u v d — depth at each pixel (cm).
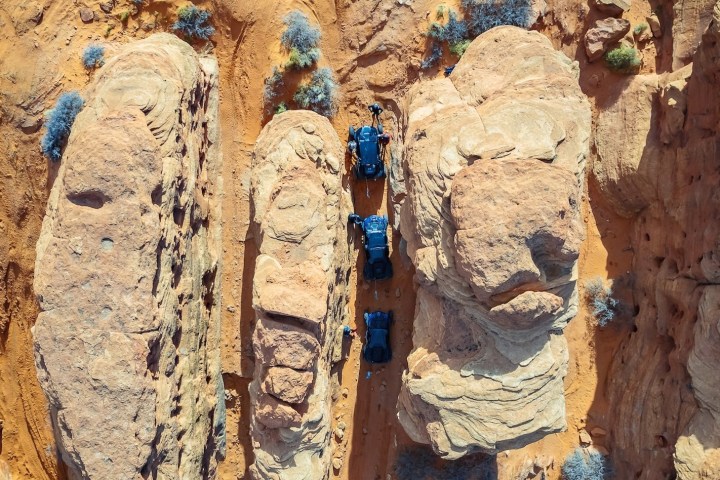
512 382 1422
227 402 1819
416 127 1530
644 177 1686
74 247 1376
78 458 1405
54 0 1728
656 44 1750
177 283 1539
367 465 1828
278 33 1773
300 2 1769
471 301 1435
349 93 1814
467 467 1723
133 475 1391
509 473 1769
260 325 1495
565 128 1485
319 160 1662
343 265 1728
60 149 1712
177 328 1531
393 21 1764
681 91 1596
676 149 1633
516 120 1469
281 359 1484
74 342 1381
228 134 1806
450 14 1744
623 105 1733
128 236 1383
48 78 1719
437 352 1493
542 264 1406
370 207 1830
